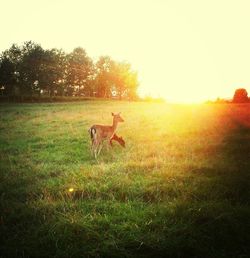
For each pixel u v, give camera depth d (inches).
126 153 486.9
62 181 351.9
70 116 1173.1
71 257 198.1
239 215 236.2
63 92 4471.0
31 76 4020.7
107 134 529.0
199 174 359.6
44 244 214.4
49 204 276.1
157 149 508.1
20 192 322.7
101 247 207.3
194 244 206.1
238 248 203.3
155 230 223.6
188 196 285.6
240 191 299.0
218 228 223.8
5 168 431.2
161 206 262.1
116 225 231.6
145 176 354.6
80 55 4608.8
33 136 726.5
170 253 199.6
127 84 4781.0
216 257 194.1
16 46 4114.2
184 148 504.7
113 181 333.4
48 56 4111.7
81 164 432.1
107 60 4766.2
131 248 208.8
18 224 245.9
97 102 2682.1
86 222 237.3
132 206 269.1
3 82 3735.2
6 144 642.8
